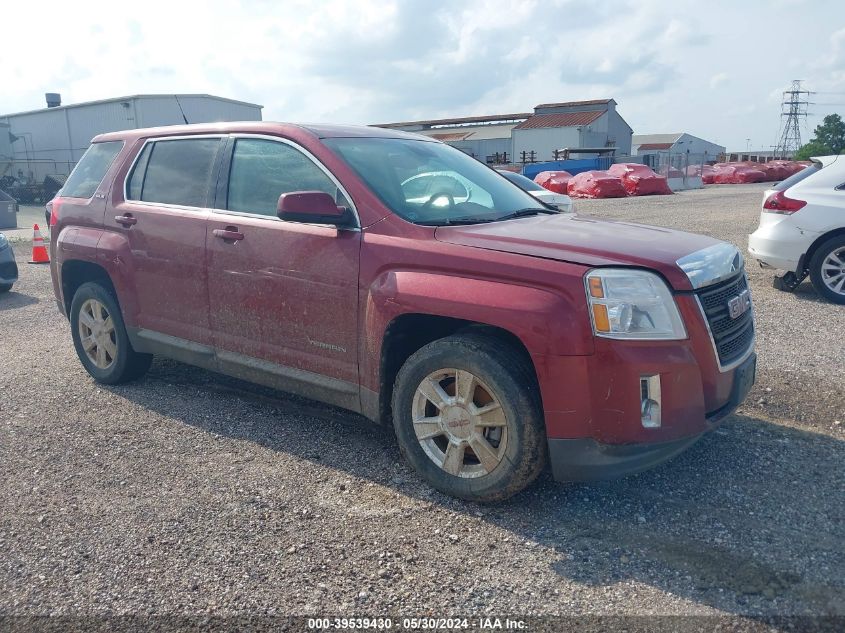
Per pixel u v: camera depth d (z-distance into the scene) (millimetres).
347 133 4574
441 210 4160
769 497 3670
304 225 4199
